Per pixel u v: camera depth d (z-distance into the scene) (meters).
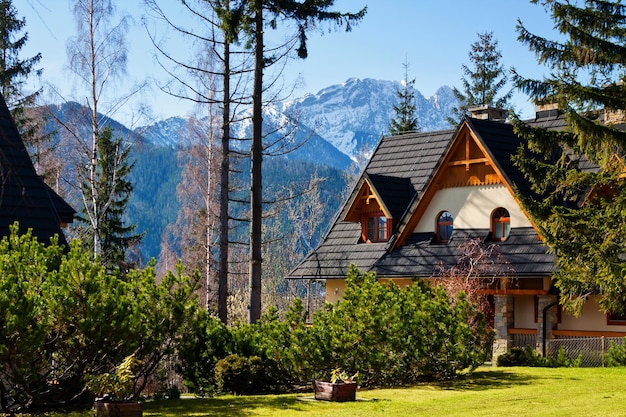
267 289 66.69
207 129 40.75
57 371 16.50
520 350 25.59
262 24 28.25
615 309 23.75
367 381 20.62
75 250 16.23
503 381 20.64
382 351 20.17
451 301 23.48
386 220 33.66
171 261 63.91
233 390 19.80
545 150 24.30
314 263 34.78
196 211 51.03
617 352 24.75
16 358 15.57
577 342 26.50
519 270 28.28
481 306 29.36
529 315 29.39
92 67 34.19
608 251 23.22
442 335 20.83
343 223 36.03
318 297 64.62
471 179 31.16
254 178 28.23
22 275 16.31
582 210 23.88
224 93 30.48
